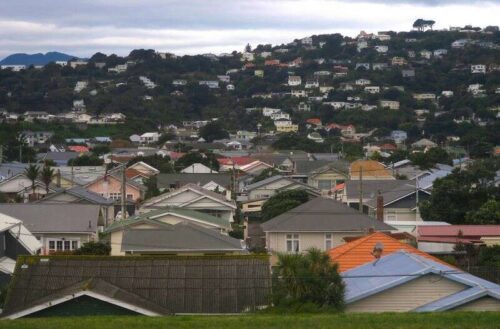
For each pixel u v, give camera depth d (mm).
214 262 31375
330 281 27547
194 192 69750
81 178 99688
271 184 90812
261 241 56500
